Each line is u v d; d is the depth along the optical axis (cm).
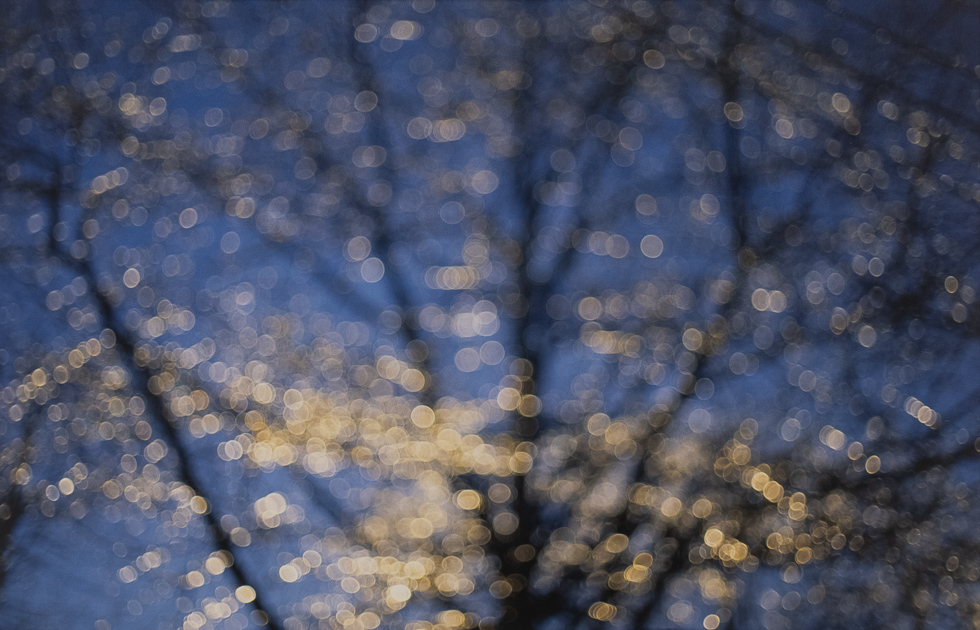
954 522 500
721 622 563
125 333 589
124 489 559
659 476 633
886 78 524
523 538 646
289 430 614
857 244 574
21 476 525
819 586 532
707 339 635
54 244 581
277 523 593
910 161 538
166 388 587
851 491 529
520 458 661
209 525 568
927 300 521
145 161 629
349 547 612
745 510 568
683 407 631
